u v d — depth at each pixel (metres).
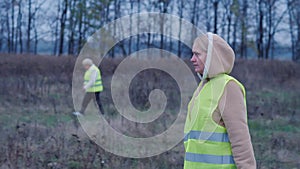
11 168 6.17
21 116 10.58
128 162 6.39
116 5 27.59
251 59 24.14
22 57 18.94
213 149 2.91
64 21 32.03
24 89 13.24
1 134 7.96
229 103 2.88
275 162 7.21
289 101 13.97
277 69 20.75
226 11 35.97
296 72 20.56
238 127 2.85
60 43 31.58
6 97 12.51
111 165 6.30
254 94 16.14
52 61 18.09
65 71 16.91
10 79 15.22
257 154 7.54
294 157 7.50
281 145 8.34
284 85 18.50
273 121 10.80
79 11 28.50
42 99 12.35
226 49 2.95
